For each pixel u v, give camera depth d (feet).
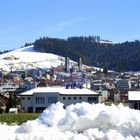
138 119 92.22
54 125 97.91
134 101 360.89
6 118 186.09
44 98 468.34
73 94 467.52
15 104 464.24
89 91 480.64
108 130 91.15
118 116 92.68
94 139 84.53
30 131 92.68
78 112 101.76
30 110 468.75
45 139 83.97
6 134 89.61
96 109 102.17
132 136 87.61
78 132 94.58
